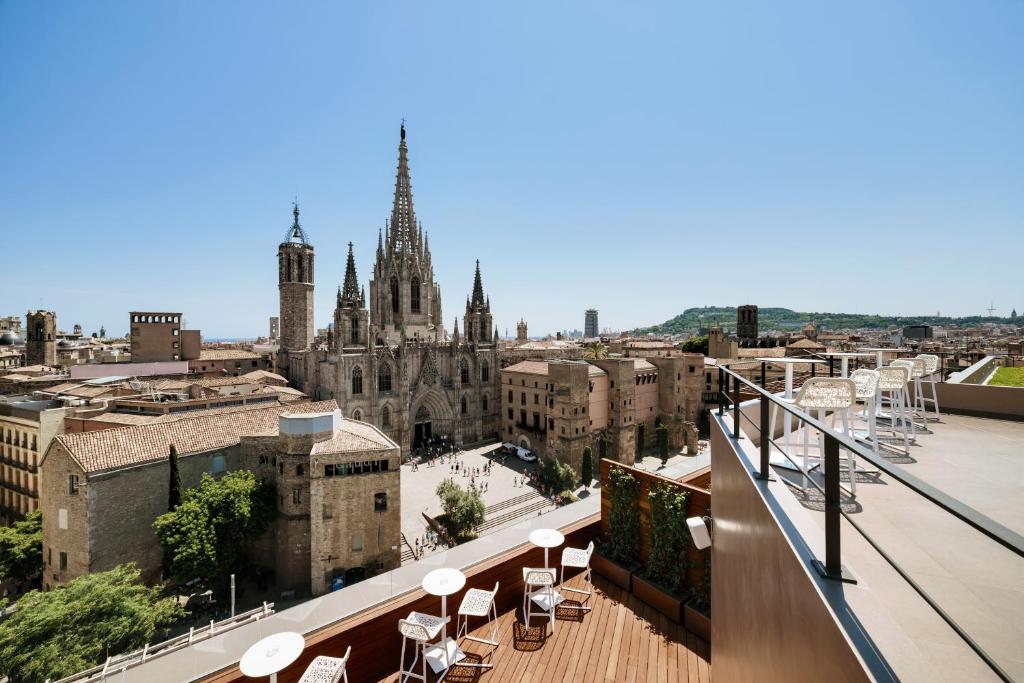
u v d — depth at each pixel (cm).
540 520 1977
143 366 10350
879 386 1089
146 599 3509
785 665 569
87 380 8362
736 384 995
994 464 957
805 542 557
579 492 7256
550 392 8662
